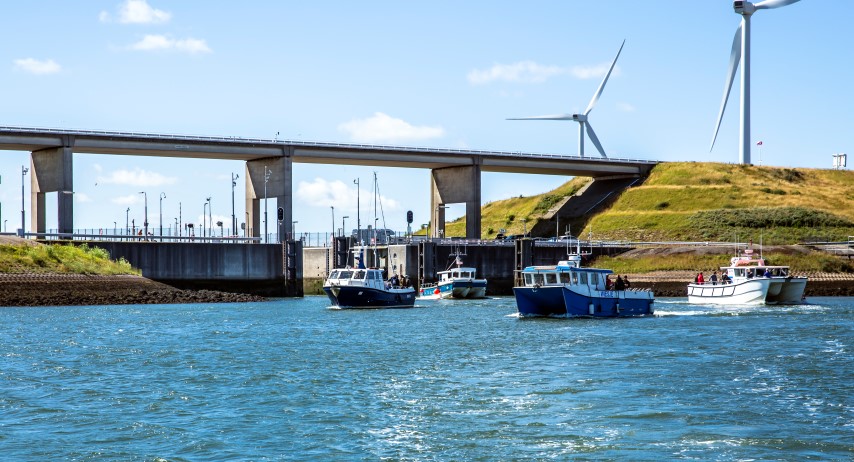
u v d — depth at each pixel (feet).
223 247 455.63
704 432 121.19
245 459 110.32
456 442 117.60
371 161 545.44
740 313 306.35
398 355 194.29
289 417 131.13
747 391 147.64
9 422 127.75
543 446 115.55
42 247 390.42
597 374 164.96
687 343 211.00
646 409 134.41
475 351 200.03
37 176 465.06
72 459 110.01
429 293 459.73
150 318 290.97
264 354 196.85
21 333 237.25
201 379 162.71
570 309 281.33
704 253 536.83
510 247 529.45
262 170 513.04
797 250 530.68
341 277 356.18
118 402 141.69
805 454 111.45
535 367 174.29
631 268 527.81
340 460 110.22
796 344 208.44
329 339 227.61
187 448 114.73
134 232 564.71
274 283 472.03
